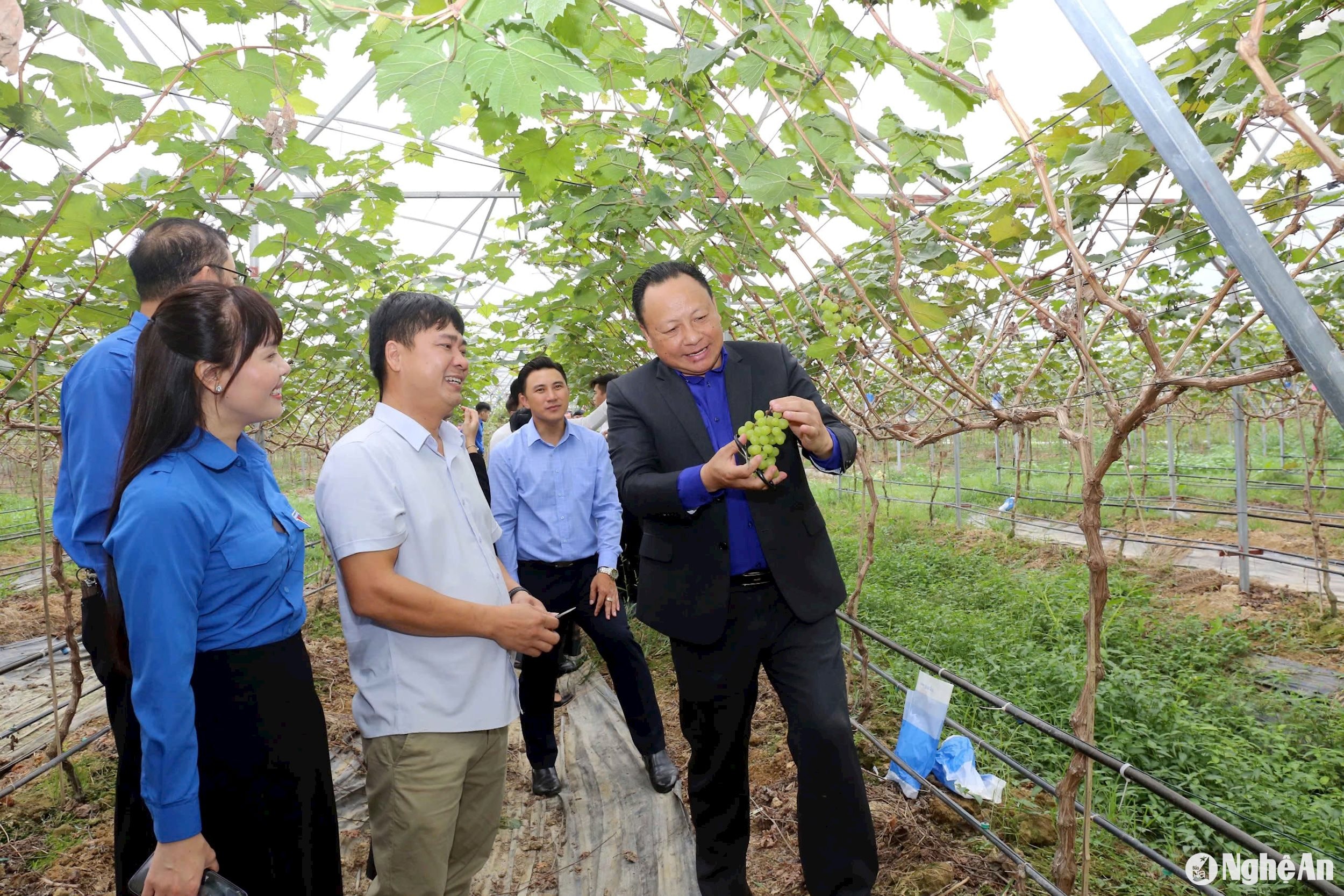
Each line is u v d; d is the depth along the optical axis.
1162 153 1.01
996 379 9.07
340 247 3.47
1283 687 4.57
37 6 1.61
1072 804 2.30
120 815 1.68
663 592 2.35
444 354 1.98
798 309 3.95
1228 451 17.44
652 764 3.58
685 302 2.22
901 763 3.08
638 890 2.90
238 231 2.86
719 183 2.86
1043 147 2.10
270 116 2.37
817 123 2.18
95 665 2.10
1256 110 1.67
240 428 1.74
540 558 3.64
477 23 1.21
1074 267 2.44
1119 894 2.71
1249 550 6.77
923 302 2.46
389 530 1.83
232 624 1.62
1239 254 0.96
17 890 2.91
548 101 2.42
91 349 1.96
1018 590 6.33
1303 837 2.82
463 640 1.92
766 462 1.97
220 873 1.55
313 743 1.74
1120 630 5.29
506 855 3.22
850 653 4.38
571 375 9.30
